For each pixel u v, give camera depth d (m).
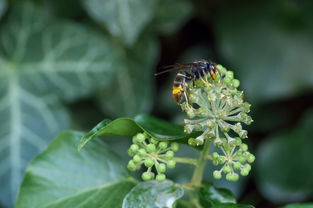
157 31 0.72
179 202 0.55
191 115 0.51
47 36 0.69
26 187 0.55
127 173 0.56
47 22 0.69
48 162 0.55
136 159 0.51
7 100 0.67
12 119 0.67
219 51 0.74
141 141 0.51
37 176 0.55
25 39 0.69
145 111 0.71
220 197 0.54
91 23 0.71
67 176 0.55
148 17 0.67
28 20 0.69
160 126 0.55
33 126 0.67
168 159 0.52
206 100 0.52
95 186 0.55
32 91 0.68
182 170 0.70
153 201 0.53
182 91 0.55
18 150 0.66
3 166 0.65
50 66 0.68
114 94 0.71
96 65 0.68
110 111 0.71
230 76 0.52
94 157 0.56
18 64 0.68
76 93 0.68
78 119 0.71
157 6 0.71
